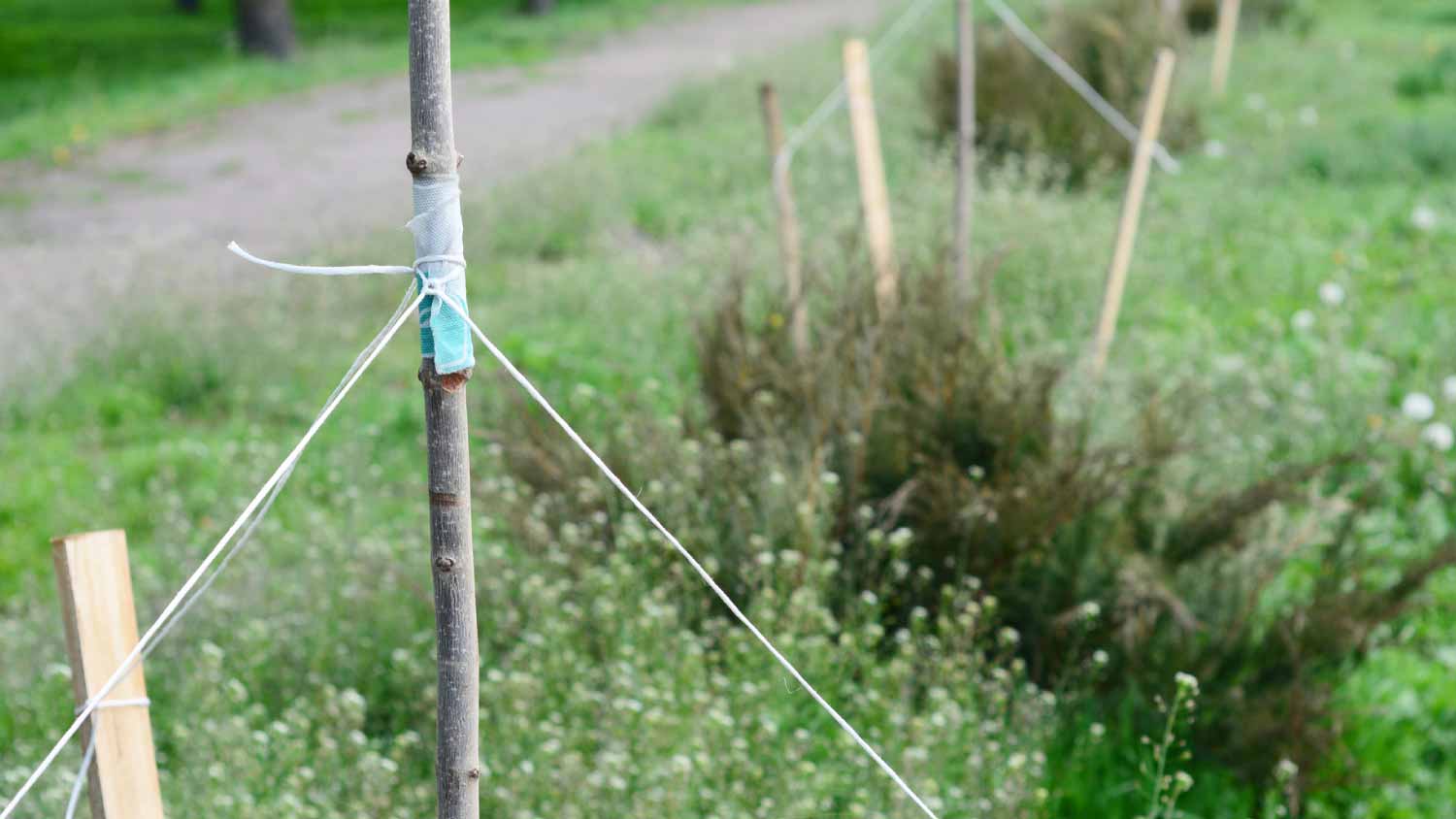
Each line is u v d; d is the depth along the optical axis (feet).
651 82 53.83
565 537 12.62
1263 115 36.55
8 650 12.57
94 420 20.01
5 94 51.65
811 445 12.95
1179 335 20.66
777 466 12.65
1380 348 19.77
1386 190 28.81
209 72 55.21
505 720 10.28
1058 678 12.00
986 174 29.60
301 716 10.82
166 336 21.74
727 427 14.29
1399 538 15.06
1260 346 19.74
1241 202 27.30
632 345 20.86
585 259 27.27
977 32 34.19
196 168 40.22
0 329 23.93
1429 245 25.02
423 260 5.10
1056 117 30.53
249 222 32.81
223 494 16.75
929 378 12.98
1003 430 12.62
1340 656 11.18
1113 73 31.17
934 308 13.67
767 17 74.54
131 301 23.07
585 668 11.18
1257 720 10.64
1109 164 29.01
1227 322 21.36
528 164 35.50
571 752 9.93
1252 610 11.41
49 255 29.86
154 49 64.18
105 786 5.81
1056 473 12.03
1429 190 28.45
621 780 9.27
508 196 30.19
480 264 26.89
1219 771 10.84
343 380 5.24
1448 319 20.98
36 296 26.07
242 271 26.35
